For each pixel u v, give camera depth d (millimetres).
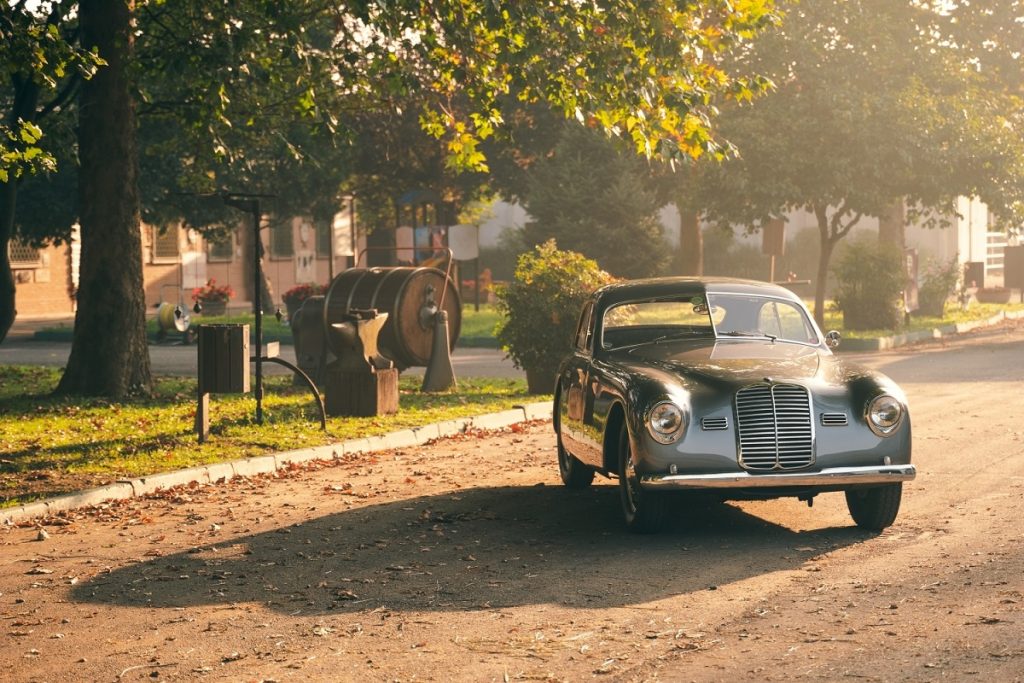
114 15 18219
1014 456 12719
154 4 19641
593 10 16094
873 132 28812
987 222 52250
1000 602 7164
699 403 9203
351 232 47781
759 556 8664
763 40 29391
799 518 10070
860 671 5980
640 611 7246
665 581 7977
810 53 29484
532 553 8891
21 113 18531
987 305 41062
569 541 9297
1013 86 33906
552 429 16109
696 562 8516
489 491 11555
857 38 29906
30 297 45844
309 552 9031
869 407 9281
